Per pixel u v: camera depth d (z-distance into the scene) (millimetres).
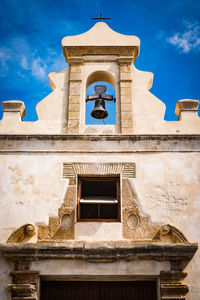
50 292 9594
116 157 10469
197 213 9938
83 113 11273
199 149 10617
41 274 9188
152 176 10305
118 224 9805
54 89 11828
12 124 11109
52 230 9758
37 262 9297
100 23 12656
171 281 9156
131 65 12000
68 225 9805
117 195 10211
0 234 9680
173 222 9844
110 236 9672
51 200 10055
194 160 10500
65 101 11523
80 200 10156
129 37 12250
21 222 9820
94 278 9461
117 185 10328
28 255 9227
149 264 9305
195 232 9727
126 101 11383
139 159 10461
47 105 11453
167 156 10516
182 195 10125
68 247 9203
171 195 10117
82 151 10508
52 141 10641
